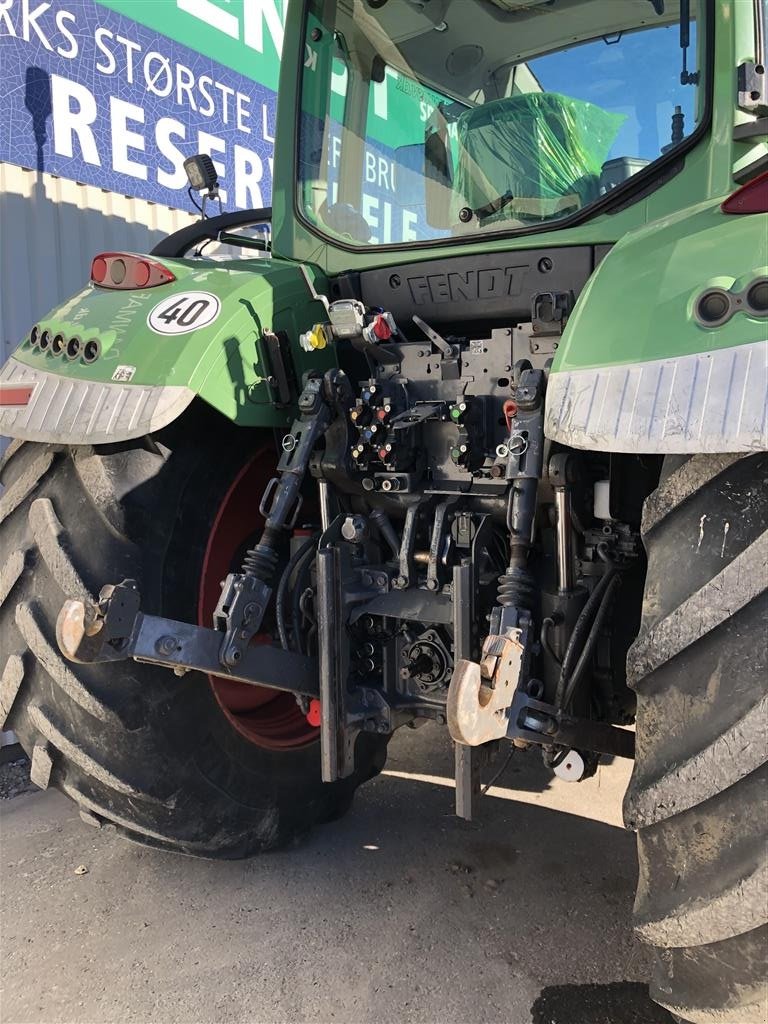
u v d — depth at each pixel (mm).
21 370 2178
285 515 1973
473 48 2225
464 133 2262
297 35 2541
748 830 1235
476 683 1482
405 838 2656
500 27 2174
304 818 2543
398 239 2357
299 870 2473
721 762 1244
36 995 1946
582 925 2199
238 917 2236
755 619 1275
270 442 2430
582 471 1866
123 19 3871
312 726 2600
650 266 1466
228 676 1880
